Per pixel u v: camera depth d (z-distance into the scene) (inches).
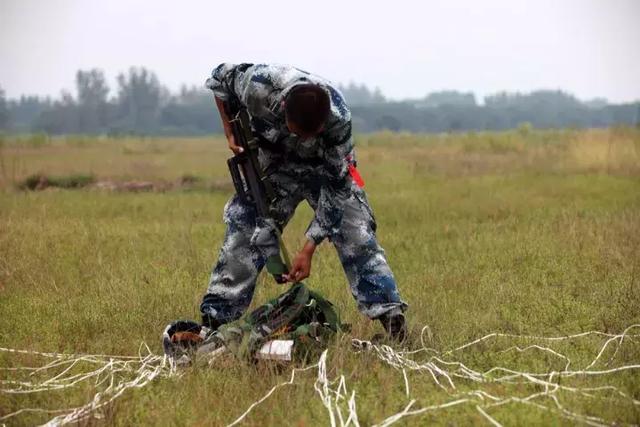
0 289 521.0
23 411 315.6
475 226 754.2
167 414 309.3
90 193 1159.0
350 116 346.3
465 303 469.4
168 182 1366.9
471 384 339.9
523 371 354.6
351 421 301.1
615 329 412.2
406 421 301.4
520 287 497.0
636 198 970.7
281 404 315.3
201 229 743.7
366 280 378.9
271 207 366.9
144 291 490.3
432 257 605.3
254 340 356.5
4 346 400.2
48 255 609.0
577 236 653.9
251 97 352.2
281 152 364.5
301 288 378.0
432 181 1320.1
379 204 969.5
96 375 354.9
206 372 347.9
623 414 298.4
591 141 1593.3
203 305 387.2
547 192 1087.6
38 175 1368.1
